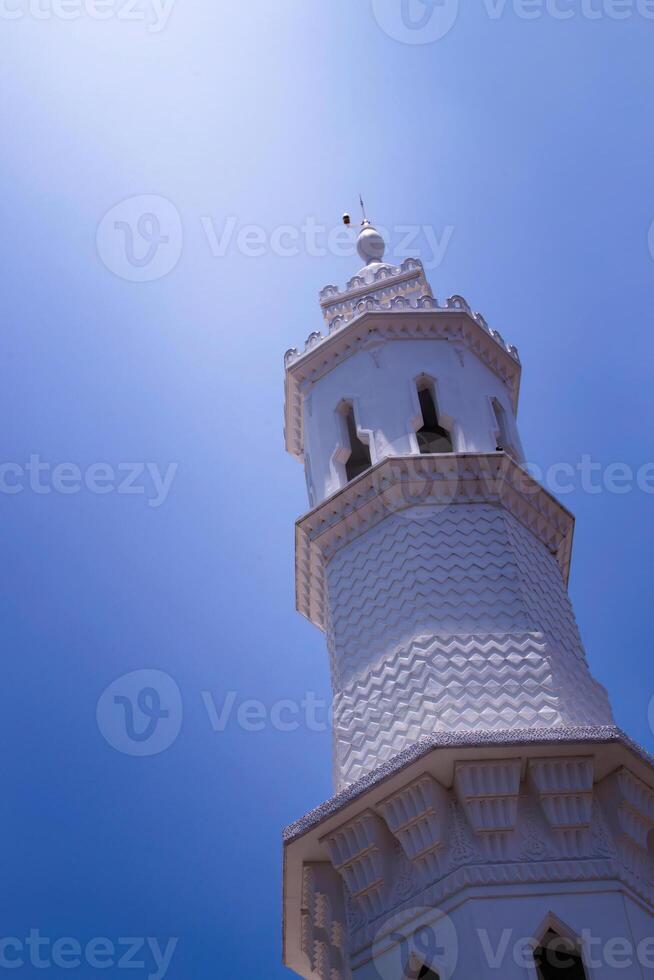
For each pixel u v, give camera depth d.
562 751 24.12
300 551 30.69
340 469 31.11
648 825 24.67
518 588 27.73
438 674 26.08
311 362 32.97
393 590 27.98
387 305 33.00
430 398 31.72
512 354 33.81
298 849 25.48
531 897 23.06
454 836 23.88
